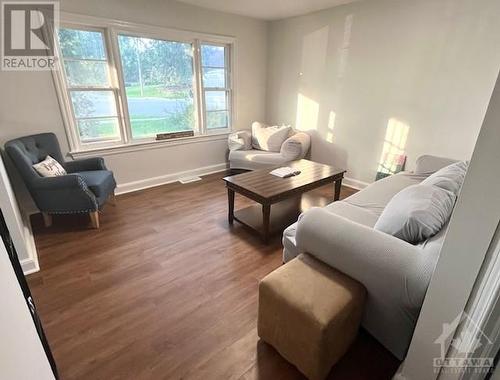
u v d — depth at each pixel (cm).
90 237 246
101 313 163
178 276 196
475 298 85
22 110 266
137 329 153
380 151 341
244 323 158
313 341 113
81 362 134
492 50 242
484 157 75
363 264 121
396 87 310
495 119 71
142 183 364
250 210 282
